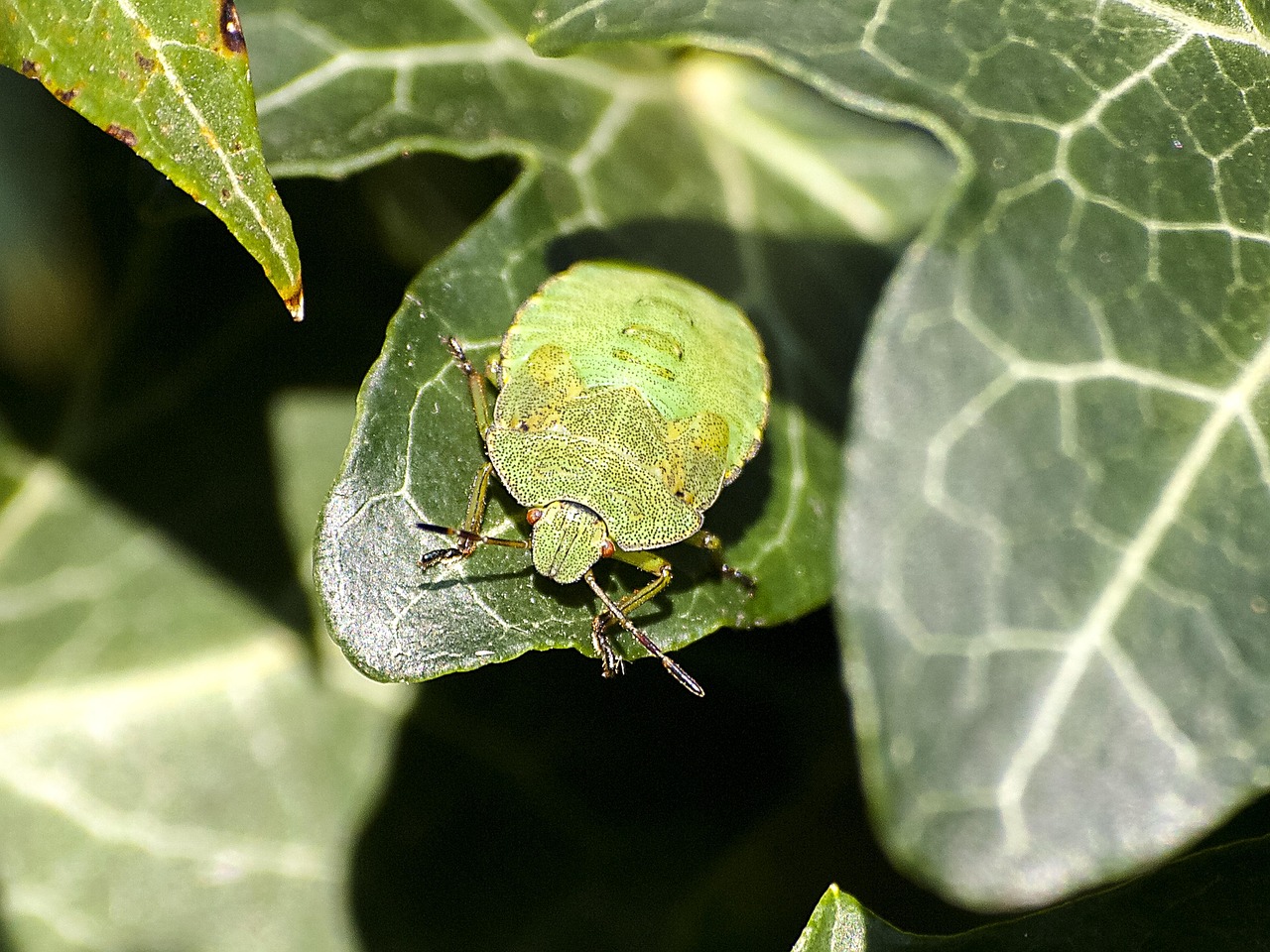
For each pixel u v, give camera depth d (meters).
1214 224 0.07
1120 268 0.07
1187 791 0.06
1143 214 0.07
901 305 0.07
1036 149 0.07
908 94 0.07
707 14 0.07
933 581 0.07
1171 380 0.07
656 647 0.07
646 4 0.07
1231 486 0.07
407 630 0.07
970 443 0.07
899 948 0.07
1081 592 0.07
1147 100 0.07
